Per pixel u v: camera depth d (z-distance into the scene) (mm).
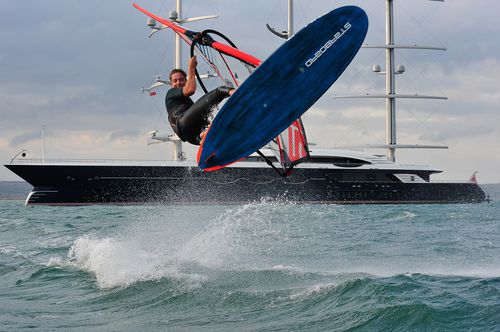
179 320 19844
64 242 49156
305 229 62688
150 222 66312
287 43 17391
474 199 166500
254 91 17484
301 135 18562
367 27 18234
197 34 18938
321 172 147500
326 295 21906
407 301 20016
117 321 20125
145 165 136625
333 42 17984
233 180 140375
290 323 18828
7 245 49906
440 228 67438
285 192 143625
